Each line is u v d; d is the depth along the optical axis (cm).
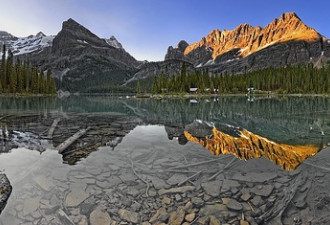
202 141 1278
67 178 721
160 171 779
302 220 496
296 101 5872
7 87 7925
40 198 596
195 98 8338
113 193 623
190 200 582
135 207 554
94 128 1767
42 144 1184
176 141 1277
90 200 587
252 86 12356
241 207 546
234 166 816
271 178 702
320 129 1739
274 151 1038
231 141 1274
